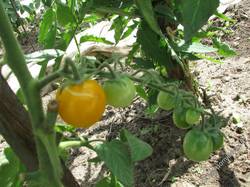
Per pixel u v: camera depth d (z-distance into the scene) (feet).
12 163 1.07
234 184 1.77
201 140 1.02
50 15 1.39
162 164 1.92
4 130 0.87
